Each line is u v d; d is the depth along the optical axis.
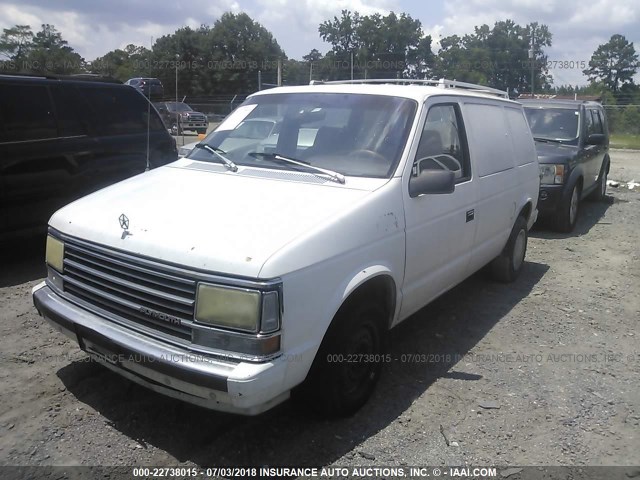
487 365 4.45
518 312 5.59
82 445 3.29
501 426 3.63
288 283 2.92
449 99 4.75
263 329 2.83
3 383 3.93
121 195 3.80
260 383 2.81
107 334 3.19
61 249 3.58
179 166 4.43
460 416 3.72
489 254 5.55
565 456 3.36
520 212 6.27
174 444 3.33
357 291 3.45
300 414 3.61
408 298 4.06
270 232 3.10
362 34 56.03
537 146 9.28
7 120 6.19
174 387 3.01
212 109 39.44
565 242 8.53
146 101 7.75
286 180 3.87
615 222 10.05
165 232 3.16
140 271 3.12
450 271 4.64
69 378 4.02
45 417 3.55
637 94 50.88
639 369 4.47
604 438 3.55
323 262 3.13
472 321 5.33
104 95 7.24
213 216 3.30
